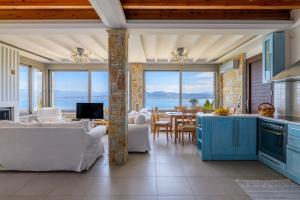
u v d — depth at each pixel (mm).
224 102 9453
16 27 4438
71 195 3119
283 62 4684
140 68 9695
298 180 3430
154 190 3273
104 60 9266
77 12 4453
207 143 4801
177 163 4582
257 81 6809
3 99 6168
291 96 4598
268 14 4418
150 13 4430
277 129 3980
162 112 9805
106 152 5504
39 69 9359
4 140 4094
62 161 4090
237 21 4395
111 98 4582
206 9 4426
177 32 4789
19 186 3443
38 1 3955
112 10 3623
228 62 8492
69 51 7500
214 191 3229
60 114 8469
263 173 3977
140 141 5465
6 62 6340
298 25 4324
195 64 9938
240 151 4785
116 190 3275
